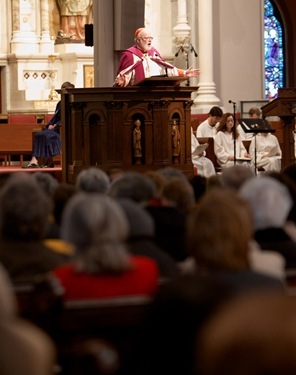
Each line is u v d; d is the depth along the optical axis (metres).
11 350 2.21
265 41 30.66
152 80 13.18
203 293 3.02
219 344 1.72
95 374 3.32
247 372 1.70
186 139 13.76
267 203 5.64
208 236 4.14
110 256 4.30
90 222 4.67
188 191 7.18
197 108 25.98
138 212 5.34
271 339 1.70
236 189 7.65
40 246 5.06
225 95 27.39
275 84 30.77
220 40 27.28
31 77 27.81
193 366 2.91
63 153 14.05
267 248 5.48
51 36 28.17
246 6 27.47
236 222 4.14
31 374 2.18
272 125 21.33
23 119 25.61
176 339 3.00
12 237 5.05
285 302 1.75
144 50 15.31
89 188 8.23
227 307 1.79
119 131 13.41
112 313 3.92
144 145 13.54
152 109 13.48
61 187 7.26
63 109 13.98
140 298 3.94
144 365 3.14
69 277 4.31
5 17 28.11
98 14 16.33
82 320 3.92
